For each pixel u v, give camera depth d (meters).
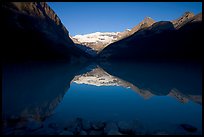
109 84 26.81
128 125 9.58
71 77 35.31
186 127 9.56
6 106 13.12
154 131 9.25
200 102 15.35
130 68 61.06
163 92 20.12
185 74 37.53
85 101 16.14
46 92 19.88
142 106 14.41
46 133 8.62
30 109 12.70
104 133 8.83
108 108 13.80
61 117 11.45
